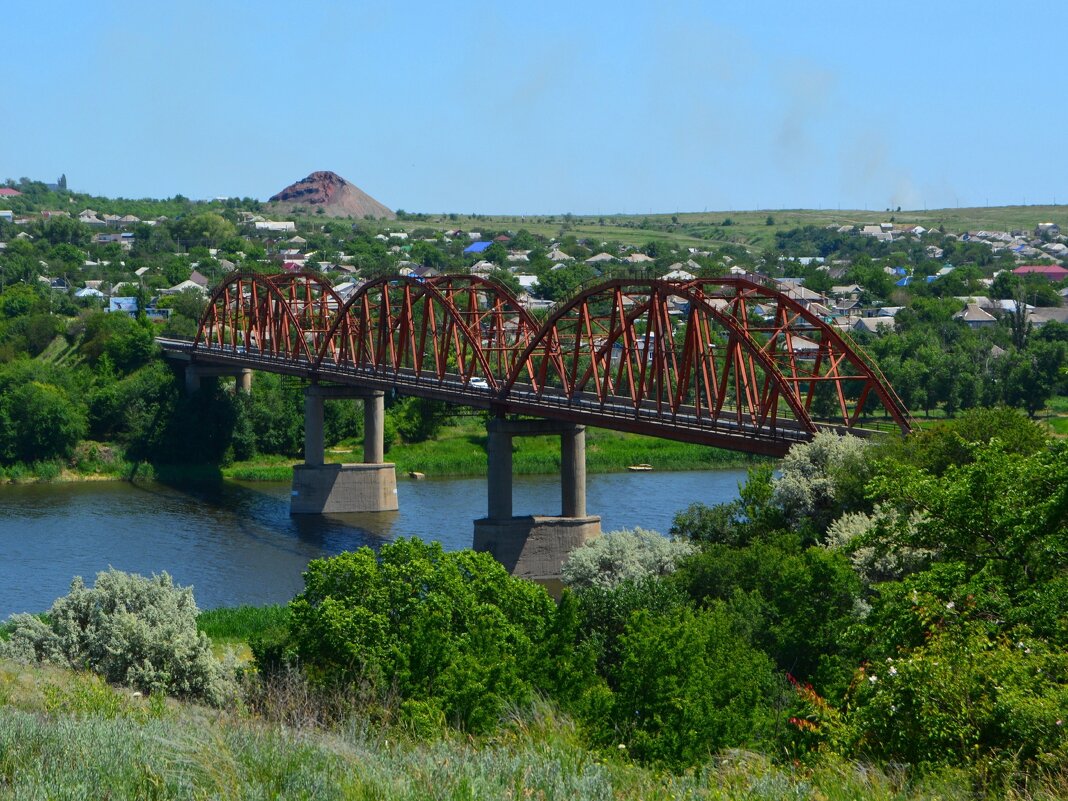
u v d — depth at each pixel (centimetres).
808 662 4803
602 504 12425
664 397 11256
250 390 17825
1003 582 3038
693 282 9300
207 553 10550
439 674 3856
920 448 6644
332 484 13212
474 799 1919
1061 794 2125
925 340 17588
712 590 5975
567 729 2747
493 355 17825
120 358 18488
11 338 19362
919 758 2445
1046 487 3047
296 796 1923
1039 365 15175
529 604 4878
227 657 4766
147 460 16650
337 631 4388
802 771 2419
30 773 1978
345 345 15075
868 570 5472
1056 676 2516
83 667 4453
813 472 7200
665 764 3073
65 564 9919
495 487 10844
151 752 2083
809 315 8675
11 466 15825
